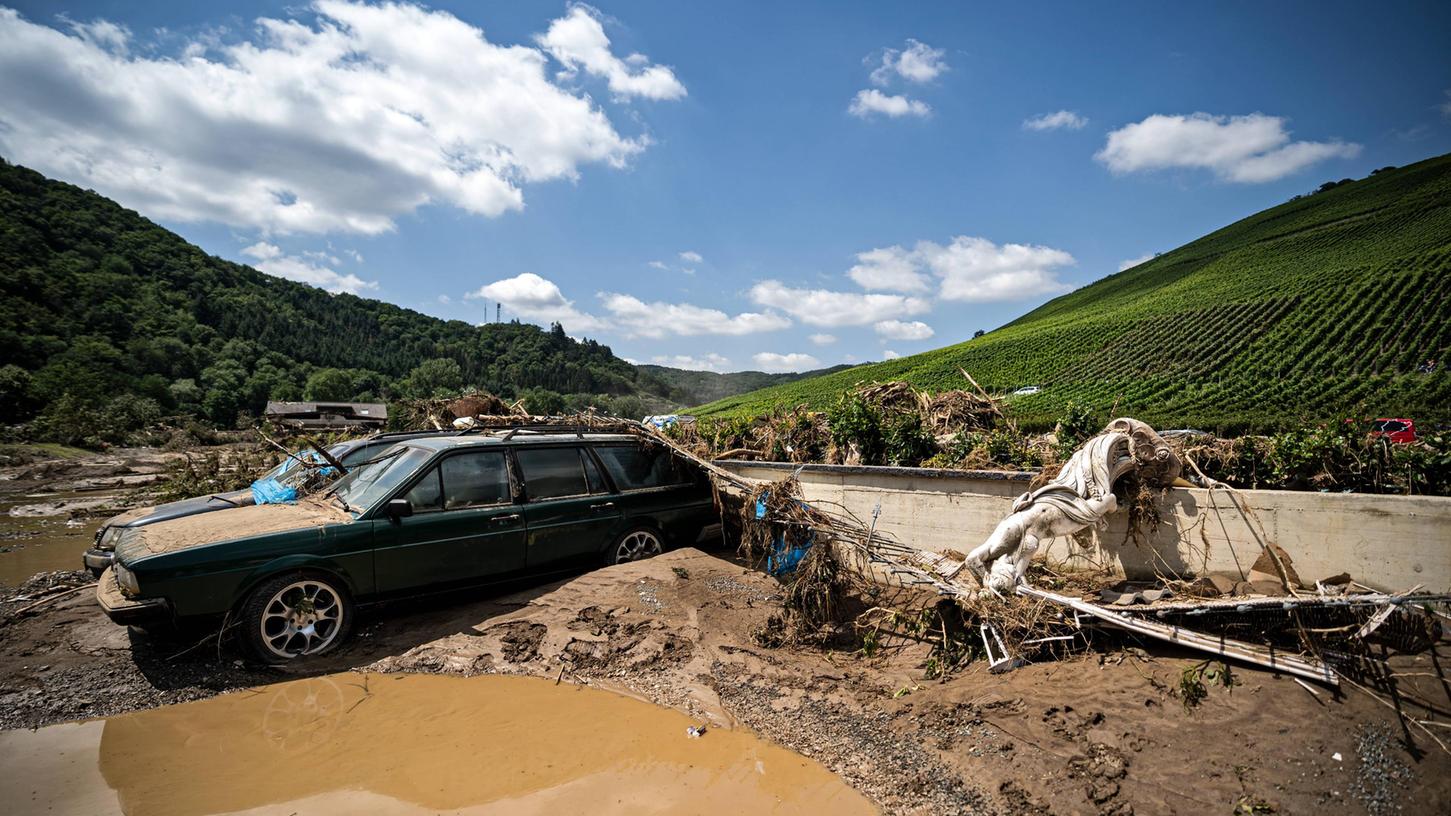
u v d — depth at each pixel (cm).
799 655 544
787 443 1005
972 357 8106
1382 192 11000
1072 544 618
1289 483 579
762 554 704
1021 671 470
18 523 1380
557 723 457
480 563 635
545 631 585
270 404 3491
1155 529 561
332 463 719
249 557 527
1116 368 6062
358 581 571
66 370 6969
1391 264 6359
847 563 663
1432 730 363
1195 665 438
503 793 379
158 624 505
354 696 497
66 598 718
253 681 517
